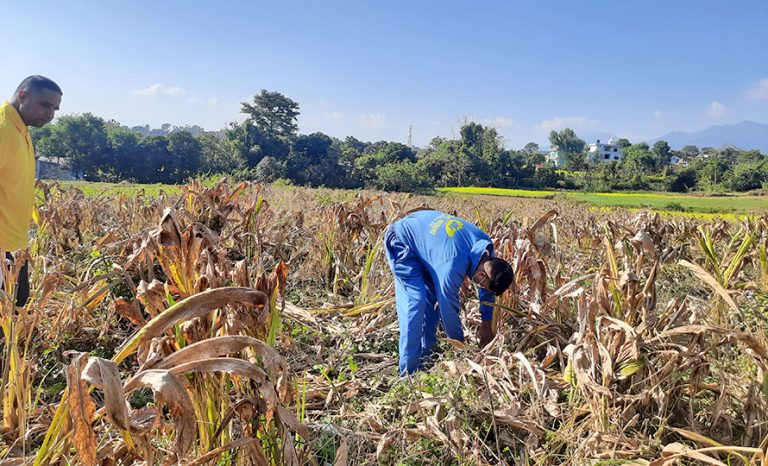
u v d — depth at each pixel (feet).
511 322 14.21
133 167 233.35
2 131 11.35
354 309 16.88
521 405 10.55
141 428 5.96
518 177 284.82
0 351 11.18
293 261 22.12
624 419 9.68
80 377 5.27
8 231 11.84
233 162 244.01
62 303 14.12
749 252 23.12
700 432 9.50
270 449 7.32
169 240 7.75
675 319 10.66
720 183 274.16
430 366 13.29
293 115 290.76
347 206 22.82
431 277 13.80
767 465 7.05
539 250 14.39
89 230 24.09
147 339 5.73
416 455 9.25
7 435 8.75
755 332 14.67
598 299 10.78
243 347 6.05
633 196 216.13
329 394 11.19
